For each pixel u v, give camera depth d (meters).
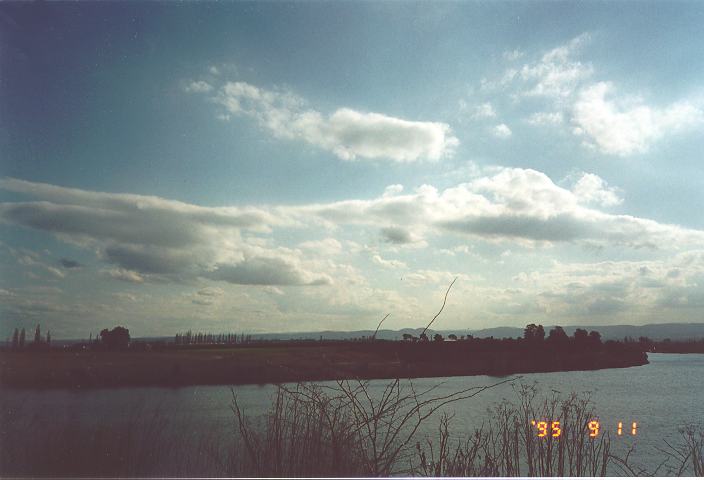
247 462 3.82
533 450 4.06
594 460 4.14
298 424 3.88
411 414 3.73
